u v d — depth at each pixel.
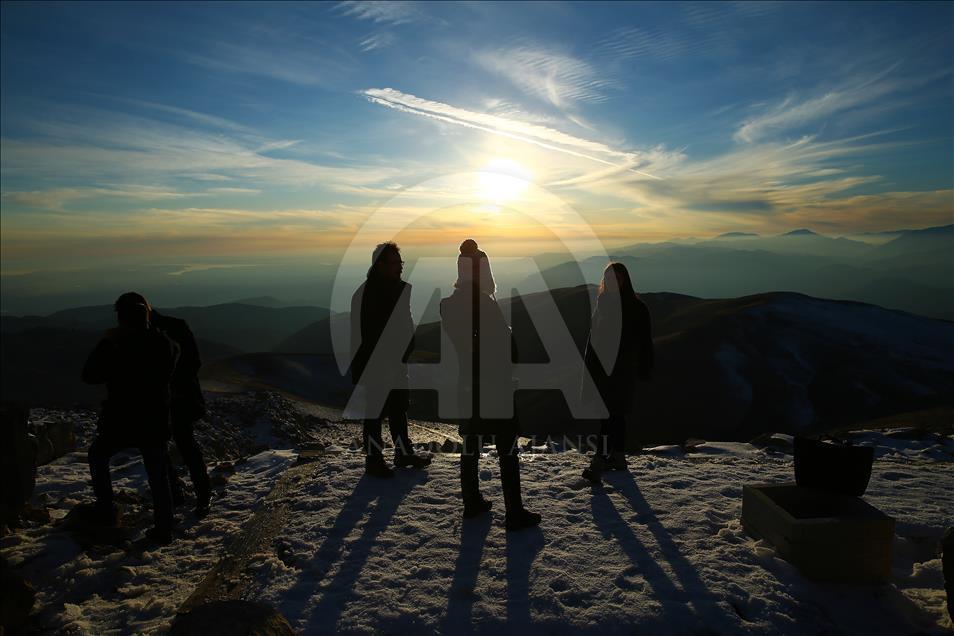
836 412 43.81
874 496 5.80
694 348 57.12
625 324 6.49
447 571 4.43
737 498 5.77
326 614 3.88
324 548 4.84
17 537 5.01
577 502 5.76
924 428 9.07
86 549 4.99
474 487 5.39
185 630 2.94
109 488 5.34
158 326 5.77
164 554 5.06
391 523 5.32
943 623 3.70
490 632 3.68
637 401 47.34
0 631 3.62
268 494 6.35
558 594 4.05
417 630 3.71
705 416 43.75
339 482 6.43
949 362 52.53
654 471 6.70
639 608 3.83
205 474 6.00
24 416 5.49
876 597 3.98
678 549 4.66
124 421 5.12
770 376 50.31
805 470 4.77
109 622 4.00
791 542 4.20
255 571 4.54
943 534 4.93
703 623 3.68
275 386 48.41
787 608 3.82
